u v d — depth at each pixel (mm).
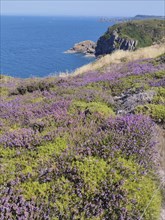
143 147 7133
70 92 14273
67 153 7086
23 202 5730
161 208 6219
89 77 20047
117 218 5598
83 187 6059
